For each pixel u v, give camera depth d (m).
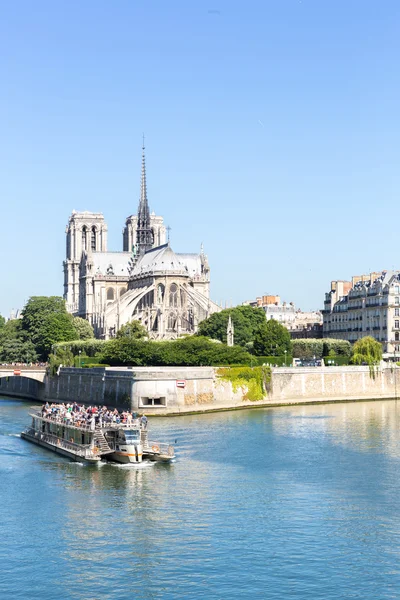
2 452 132.75
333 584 72.25
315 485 104.94
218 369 192.88
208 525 88.19
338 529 86.38
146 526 88.12
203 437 143.00
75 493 102.44
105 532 86.38
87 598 70.12
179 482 107.44
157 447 122.06
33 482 108.69
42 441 139.62
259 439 140.62
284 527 87.19
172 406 179.62
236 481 107.50
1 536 85.56
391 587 71.62
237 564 76.81
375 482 106.25
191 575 74.44
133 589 71.81
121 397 184.12
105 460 123.00
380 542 82.31
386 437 142.50
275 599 69.38
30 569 76.44
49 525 89.06
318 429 153.25
